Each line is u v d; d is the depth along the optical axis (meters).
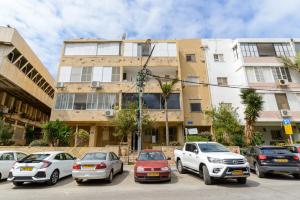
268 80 21.67
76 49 22.92
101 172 8.42
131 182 9.02
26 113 26.77
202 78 23.75
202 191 7.16
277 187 7.70
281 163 9.30
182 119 20.25
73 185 8.55
